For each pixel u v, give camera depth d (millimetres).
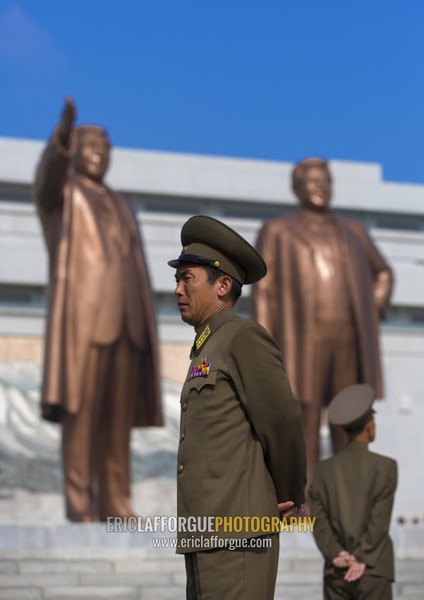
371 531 7875
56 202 20391
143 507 40594
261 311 21891
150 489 40906
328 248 21969
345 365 21516
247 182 57438
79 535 16547
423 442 45719
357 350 21594
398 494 44750
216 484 4473
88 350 19781
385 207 58938
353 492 8008
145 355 20812
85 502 19500
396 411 45844
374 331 21938
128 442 20375
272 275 22125
